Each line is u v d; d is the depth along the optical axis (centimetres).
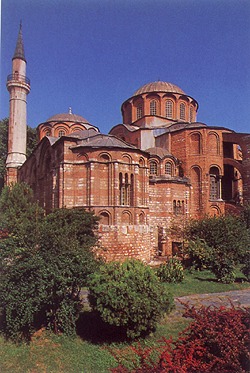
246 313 772
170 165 3759
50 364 963
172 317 1344
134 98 4753
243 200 3684
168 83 4856
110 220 2627
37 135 5625
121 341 1121
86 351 1049
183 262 2664
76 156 2736
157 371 668
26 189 3042
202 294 1755
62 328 1177
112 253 2575
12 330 1125
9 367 949
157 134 4228
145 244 2848
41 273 1101
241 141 3738
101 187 2684
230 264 2061
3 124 5481
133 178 2805
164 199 3469
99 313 1159
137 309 1067
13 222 2156
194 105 4947
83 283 1200
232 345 666
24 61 4694
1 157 5369
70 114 5419
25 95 4706
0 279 1117
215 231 2452
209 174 3794
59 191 2703
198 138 3841
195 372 646
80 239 2205
